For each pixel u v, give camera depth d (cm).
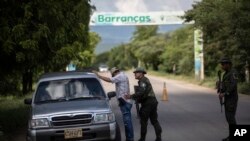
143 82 2831
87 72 2967
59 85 2745
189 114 4591
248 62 7606
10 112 3897
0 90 4478
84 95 2692
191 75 13800
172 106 5488
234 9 6712
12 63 3459
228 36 7562
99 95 2700
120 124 3925
